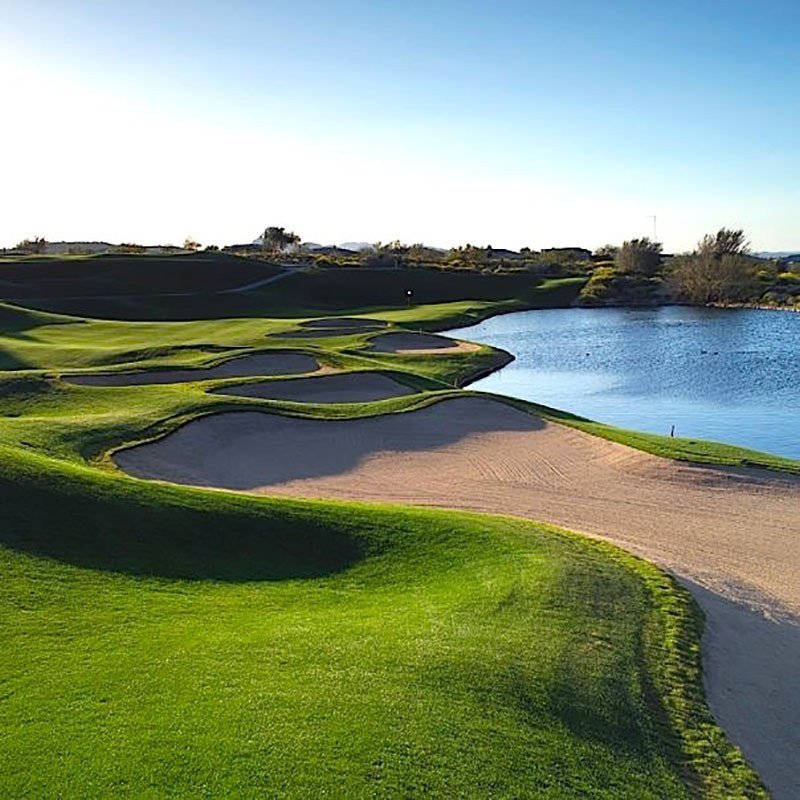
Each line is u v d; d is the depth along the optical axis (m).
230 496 19.14
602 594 15.20
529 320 97.62
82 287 97.88
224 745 9.48
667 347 70.62
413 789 9.09
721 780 10.50
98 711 10.09
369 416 31.75
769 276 123.94
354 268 127.50
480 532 18.31
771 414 41.88
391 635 12.95
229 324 69.31
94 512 16.95
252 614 13.94
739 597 16.45
